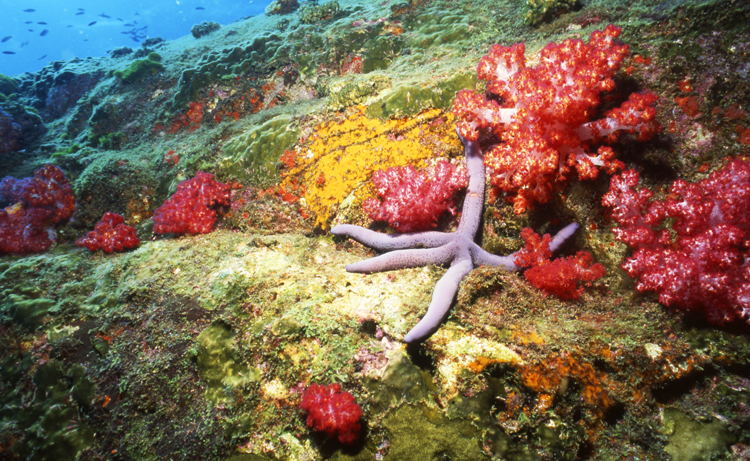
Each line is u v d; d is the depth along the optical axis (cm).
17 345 64
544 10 84
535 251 58
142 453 53
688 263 49
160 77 136
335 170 77
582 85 56
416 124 74
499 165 60
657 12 65
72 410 58
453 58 89
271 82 113
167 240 79
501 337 51
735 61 55
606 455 48
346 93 80
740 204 48
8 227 88
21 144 127
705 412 47
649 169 57
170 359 57
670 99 57
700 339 49
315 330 54
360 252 71
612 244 58
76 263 78
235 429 52
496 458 47
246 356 55
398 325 54
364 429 50
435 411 49
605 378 48
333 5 131
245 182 85
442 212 69
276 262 65
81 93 151
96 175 97
